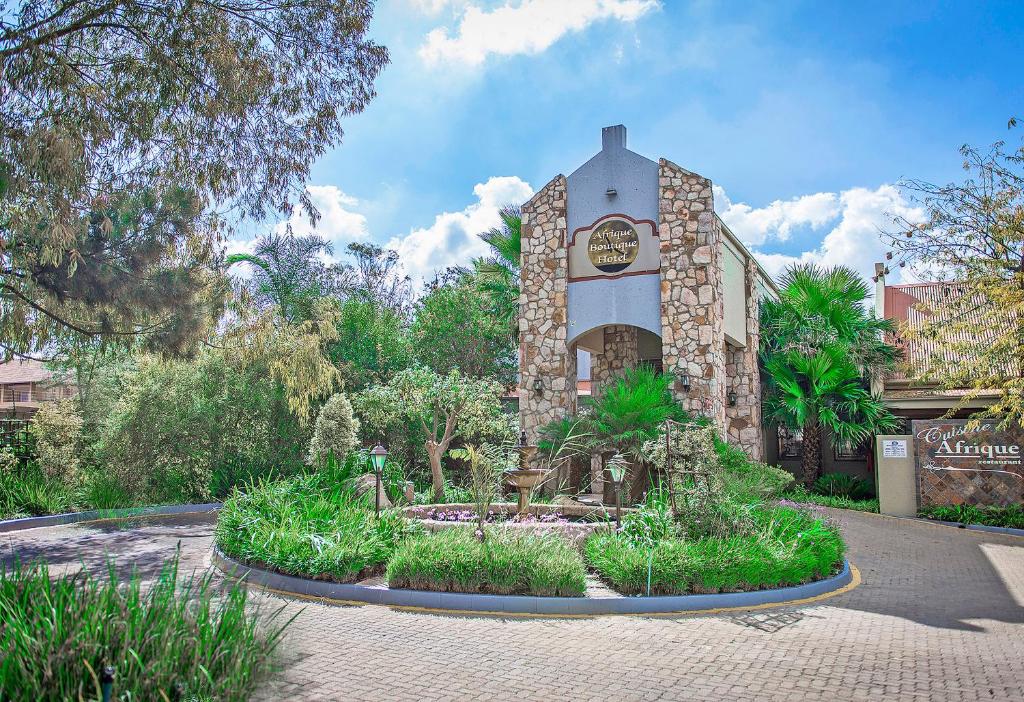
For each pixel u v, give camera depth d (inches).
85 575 199.6
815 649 249.0
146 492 644.7
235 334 619.5
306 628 268.1
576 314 717.3
